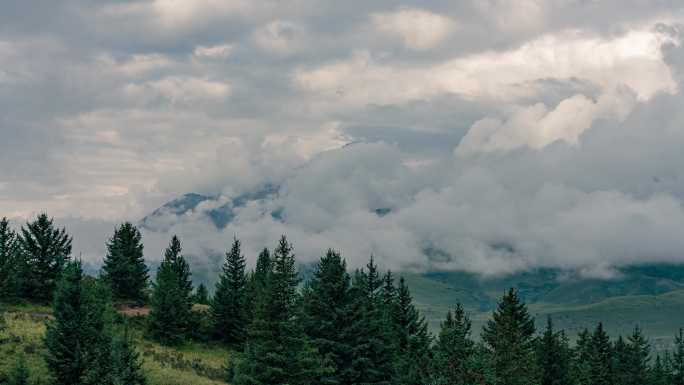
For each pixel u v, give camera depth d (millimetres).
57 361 55656
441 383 51969
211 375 74312
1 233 88188
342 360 66062
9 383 54656
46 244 91000
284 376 57594
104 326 59656
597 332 113938
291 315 58844
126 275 102625
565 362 95625
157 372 67812
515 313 76875
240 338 95562
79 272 59906
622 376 113500
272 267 60062
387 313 79188
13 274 86875
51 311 85562
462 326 53750
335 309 67062
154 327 88688
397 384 66562
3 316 74312
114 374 53000
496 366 61500
